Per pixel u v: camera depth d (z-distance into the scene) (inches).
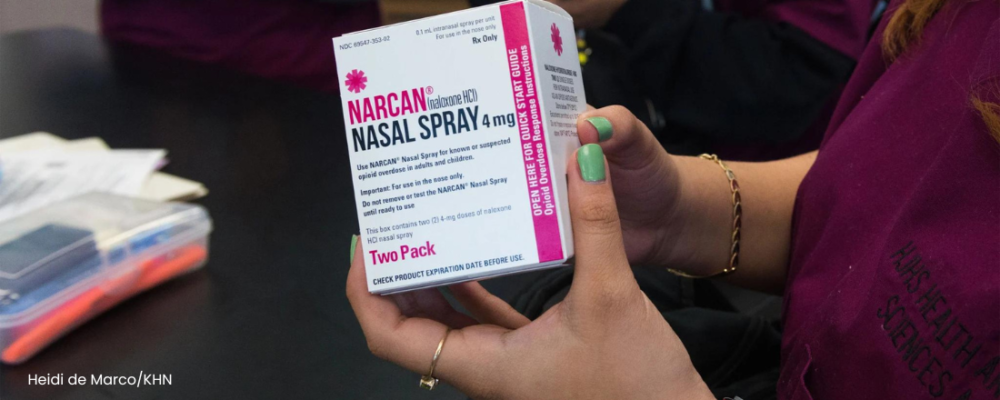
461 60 17.3
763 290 31.2
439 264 18.0
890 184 20.5
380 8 79.0
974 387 15.6
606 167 17.4
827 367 19.7
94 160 41.6
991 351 15.5
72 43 66.9
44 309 27.1
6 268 27.5
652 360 17.8
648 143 23.8
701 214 28.3
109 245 29.1
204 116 50.8
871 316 18.3
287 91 55.9
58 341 28.0
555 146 17.6
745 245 29.2
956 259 16.9
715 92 49.0
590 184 17.2
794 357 21.2
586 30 51.7
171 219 31.3
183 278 32.0
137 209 32.6
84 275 28.4
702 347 26.1
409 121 17.6
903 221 18.5
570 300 18.0
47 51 64.4
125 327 28.8
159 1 72.1
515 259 17.6
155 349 27.5
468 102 17.4
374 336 19.9
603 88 50.5
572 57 20.2
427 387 20.5
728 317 26.6
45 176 39.7
